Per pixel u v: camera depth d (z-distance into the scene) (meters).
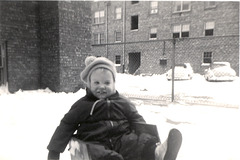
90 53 10.27
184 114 5.58
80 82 9.94
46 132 4.19
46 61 9.66
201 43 23.27
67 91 9.45
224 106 6.61
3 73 9.16
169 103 7.21
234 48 21.81
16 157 3.08
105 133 2.02
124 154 2.01
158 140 2.04
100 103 2.10
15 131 4.23
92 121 2.08
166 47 24.00
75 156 2.06
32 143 3.63
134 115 2.24
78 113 2.07
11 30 9.02
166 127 4.57
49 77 9.59
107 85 2.13
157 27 26.25
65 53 9.40
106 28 29.75
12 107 6.19
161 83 14.80
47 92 9.30
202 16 23.73
